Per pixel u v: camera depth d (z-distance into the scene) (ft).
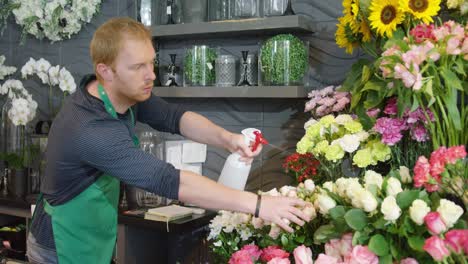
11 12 12.61
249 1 8.77
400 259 4.28
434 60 4.91
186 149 9.66
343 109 7.07
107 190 6.75
